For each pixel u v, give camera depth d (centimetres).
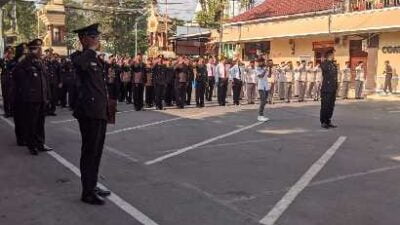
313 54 3116
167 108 2081
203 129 1460
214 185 835
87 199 722
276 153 1107
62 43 3912
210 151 1127
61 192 779
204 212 694
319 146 1194
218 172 927
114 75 2217
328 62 1486
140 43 6347
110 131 1417
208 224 646
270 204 734
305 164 997
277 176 899
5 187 806
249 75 2298
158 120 1667
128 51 6462
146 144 1210
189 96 2217
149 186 825
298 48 3219
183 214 684
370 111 1997
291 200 754
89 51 719
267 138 1305
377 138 1312
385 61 2697
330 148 1167
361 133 1397
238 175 905
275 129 1464
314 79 2542
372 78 2759
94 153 720
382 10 2625
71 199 743
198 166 977
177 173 918
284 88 2509
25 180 851
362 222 663
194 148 1162
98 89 714
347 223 659
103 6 6278
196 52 4409
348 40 2902
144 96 2214
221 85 2216
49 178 866
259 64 1667
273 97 2531
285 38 3212
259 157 1062
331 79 1476
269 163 1005
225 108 2091
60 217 665
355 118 1752
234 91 2248
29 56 1066
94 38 724
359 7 2814
